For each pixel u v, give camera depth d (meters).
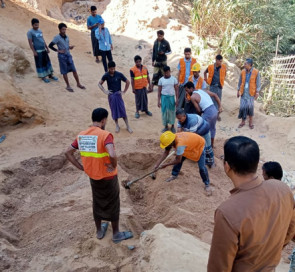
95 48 11.17
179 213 4.71
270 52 13.98
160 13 13.41
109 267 3.47
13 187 5.11
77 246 3.78
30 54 10.15
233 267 1.84
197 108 6.14
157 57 9.59
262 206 1.73
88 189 5.06
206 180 5.41
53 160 5.90
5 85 7.46
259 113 8.70
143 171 6.22
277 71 9.66
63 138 6.79
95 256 3.64
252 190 1.77
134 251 3.73
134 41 13.19
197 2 12.85
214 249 1.76
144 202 5.30
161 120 8.36
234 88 10.98
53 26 13.17
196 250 3.57
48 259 3.60
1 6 12.43
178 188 5.42
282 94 9.48
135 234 4.11
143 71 7.91
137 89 7.99
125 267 3.47
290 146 7.30
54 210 4.55
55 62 10.45
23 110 7.11
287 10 14.77
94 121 3.55
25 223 4.34
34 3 14.11
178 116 5.36
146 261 3.43
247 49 13.09
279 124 8.02
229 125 8.46
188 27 13.68
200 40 12.52
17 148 6.27
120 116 7.25
